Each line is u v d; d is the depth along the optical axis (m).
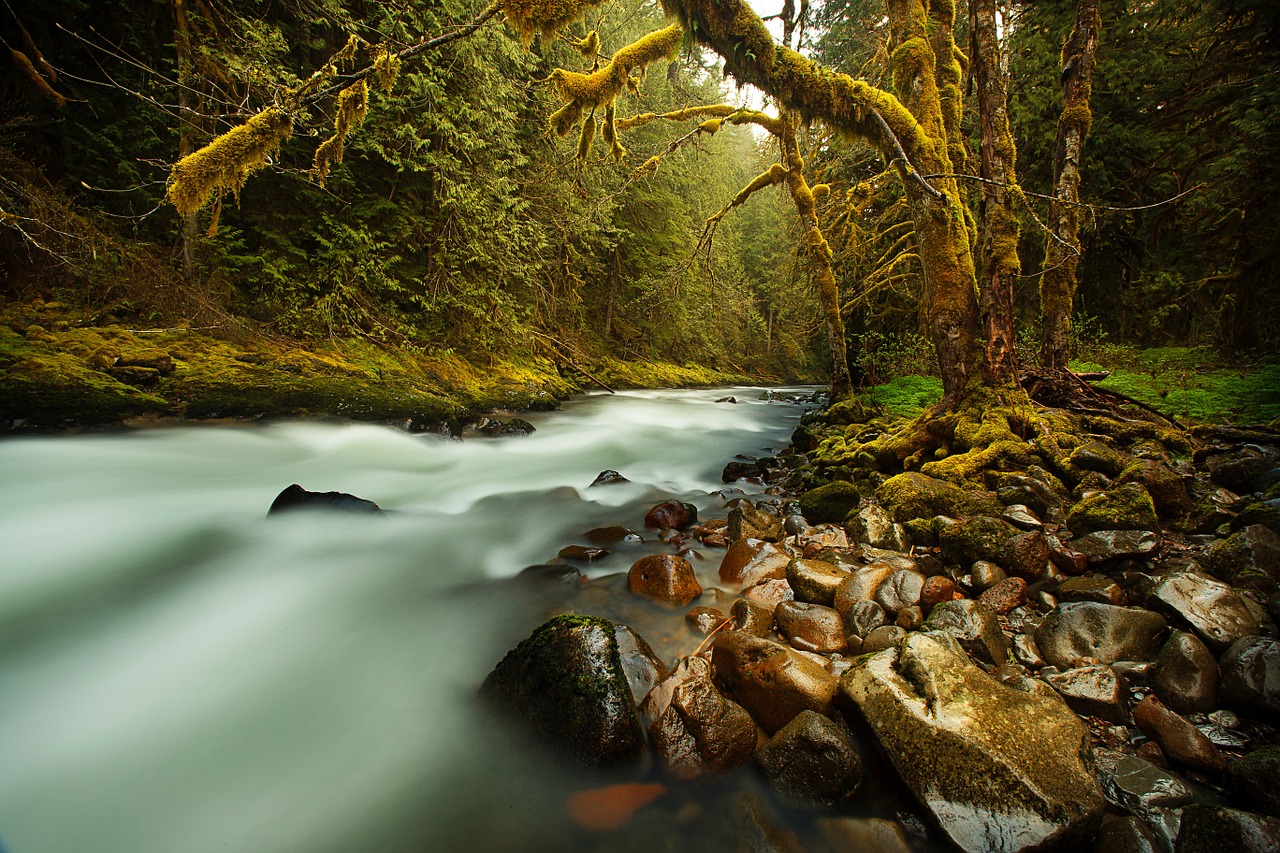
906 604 2.75
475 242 10.94
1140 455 4.20
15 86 8.06
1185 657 2.01
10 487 4.52
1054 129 10.33
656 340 24.02
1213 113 9.84
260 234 9.91
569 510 5.27
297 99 5.09
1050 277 6.09
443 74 10.08
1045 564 2.91
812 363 39.22
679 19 4.98
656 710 2.13
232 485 5.30
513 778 2.01
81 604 3.11
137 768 2.04
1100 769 1.72
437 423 8.30
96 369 6.34
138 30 8.91
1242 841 1.36
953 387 4.99
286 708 2.39
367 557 3.99
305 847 1.74
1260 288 10.43
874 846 1.64
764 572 3.46
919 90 5.12
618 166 15.46
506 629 3.02
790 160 9.24
